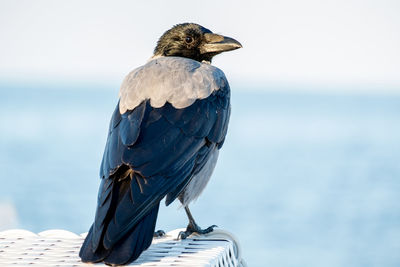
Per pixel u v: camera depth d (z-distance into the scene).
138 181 6.06
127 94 6.98
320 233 16.27
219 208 19.77
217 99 7.46
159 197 6.08
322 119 89.38
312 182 26.02
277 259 13.66
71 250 5.79
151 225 5.82
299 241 15.44
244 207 19.98
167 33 8.65
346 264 13.20
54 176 25.95
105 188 6.00
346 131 61.53
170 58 7.73
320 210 19.58
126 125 6.59
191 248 5.92
